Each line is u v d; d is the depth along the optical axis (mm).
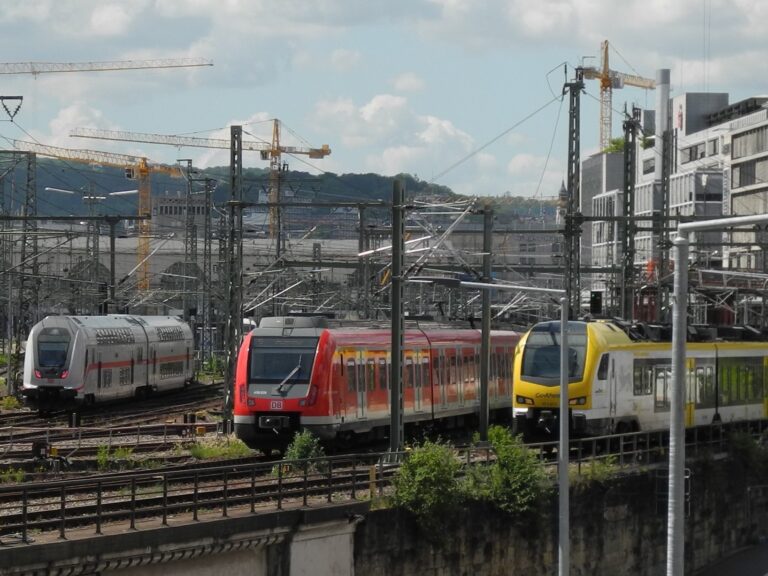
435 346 145625
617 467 117875
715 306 194250
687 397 141500
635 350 133250
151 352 199750
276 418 121812
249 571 82812
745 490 140375
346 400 126000
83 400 174625
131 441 137500
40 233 177875
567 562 90812
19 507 82188
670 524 64062
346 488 91500
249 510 84062
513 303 193500
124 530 74688
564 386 92062
